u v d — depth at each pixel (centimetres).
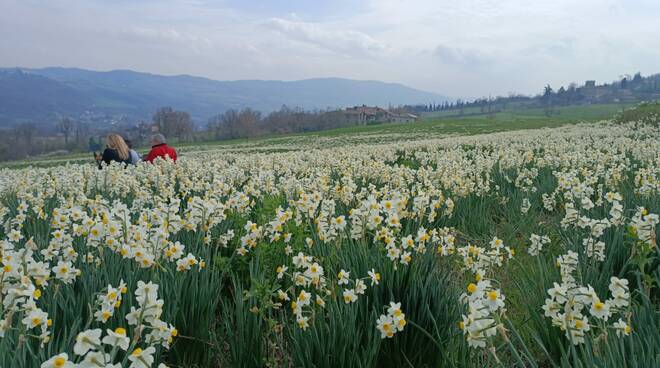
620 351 249
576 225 459
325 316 328
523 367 223
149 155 1147
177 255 346
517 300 410
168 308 317
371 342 306
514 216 679
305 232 456
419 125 6284
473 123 6025
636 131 2377
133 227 359
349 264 366
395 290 341
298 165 1097
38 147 10688
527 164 1103
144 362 198
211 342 349
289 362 334
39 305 304
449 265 447
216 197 614
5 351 230
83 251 391
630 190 716
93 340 186
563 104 17675
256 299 333
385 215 524
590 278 361
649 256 404
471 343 229
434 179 832
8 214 585
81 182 768
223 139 9862
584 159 1017
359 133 5475
